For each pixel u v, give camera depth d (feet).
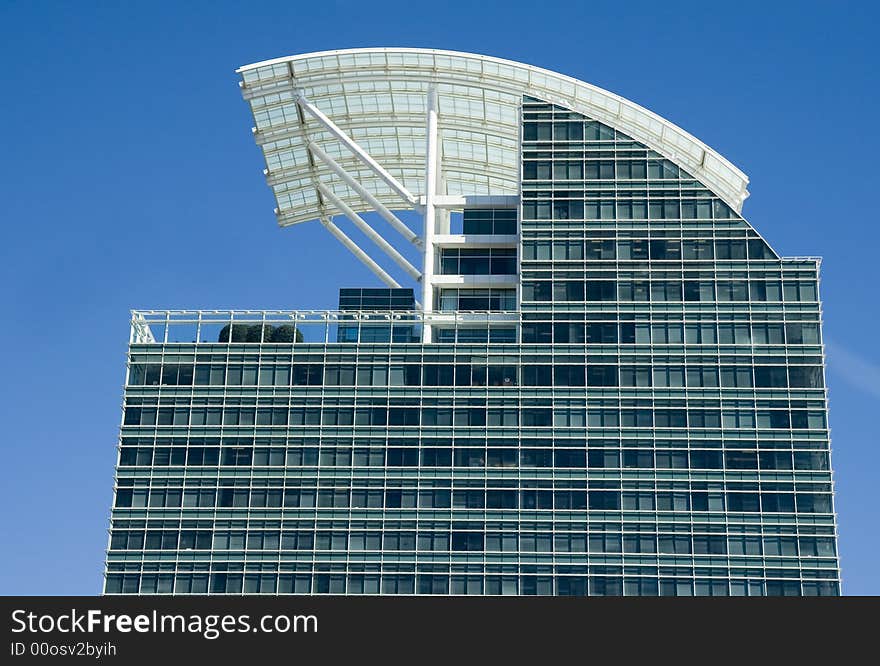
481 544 419.74
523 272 450.71
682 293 446.60
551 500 423.64
